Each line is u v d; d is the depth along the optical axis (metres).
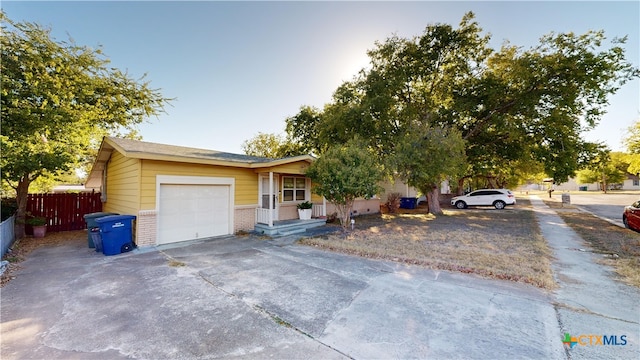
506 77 13.63
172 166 8.38
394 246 7.54
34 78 8.96
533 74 12.48
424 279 5.00
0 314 3.70
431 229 10.64
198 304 4.00
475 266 5.59
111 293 4.45
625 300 4.03
